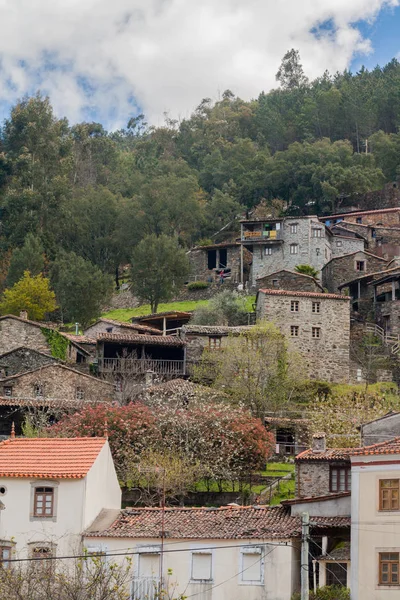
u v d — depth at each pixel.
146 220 175.25
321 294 112.00
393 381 111.12
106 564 53.31
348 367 110.75
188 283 158.12
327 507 55.47
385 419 67.62
